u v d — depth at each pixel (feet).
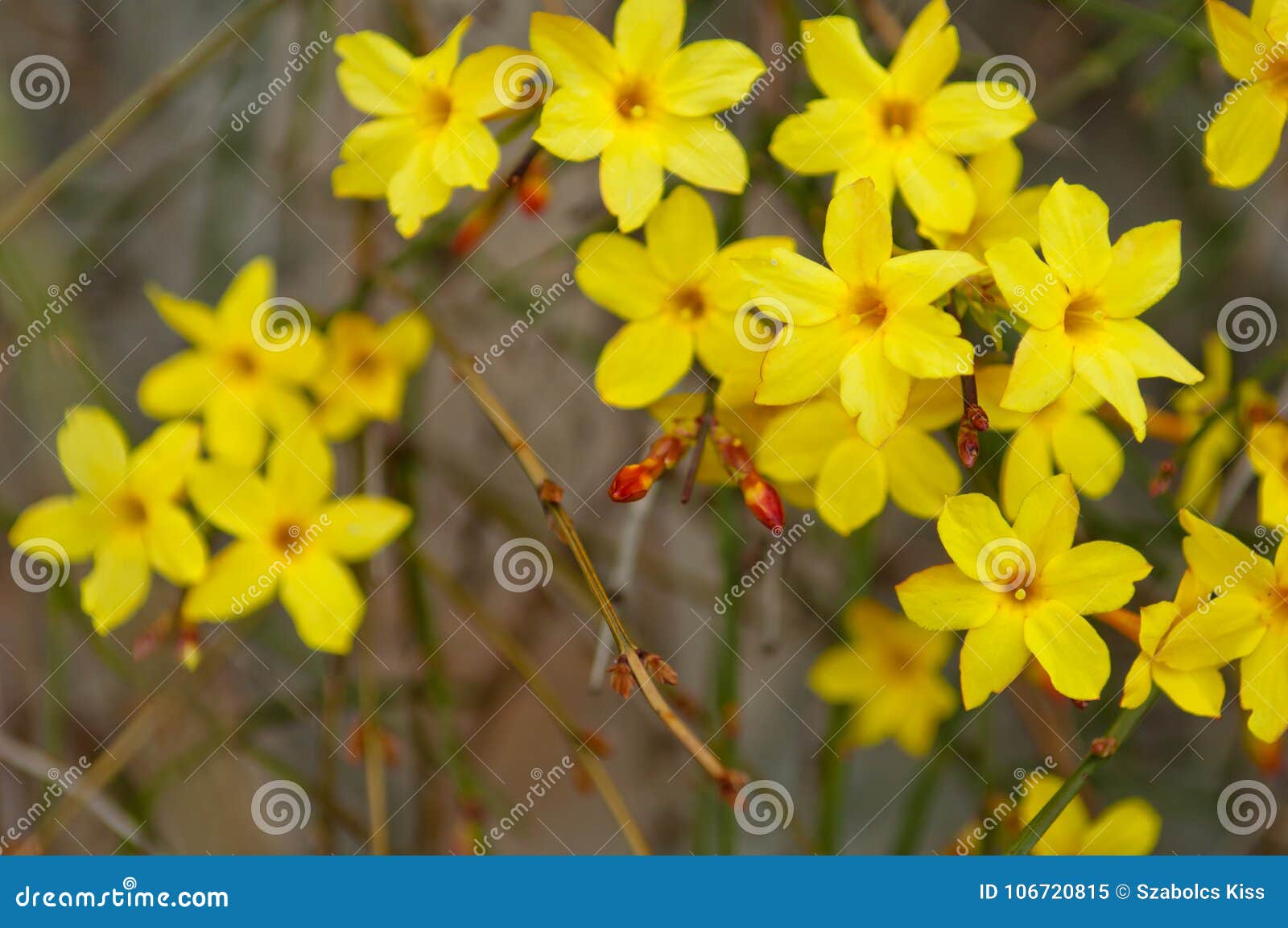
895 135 1.01
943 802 1.26
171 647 1.16
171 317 1.06
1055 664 0.98
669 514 1.23
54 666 1.14
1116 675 1.20
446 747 1.17
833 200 0.97
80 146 1.11
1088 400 0.99
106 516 1.05
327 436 1.08
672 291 1.01
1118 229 1.22
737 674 1.13
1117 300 0.98
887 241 0.97
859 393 0.97
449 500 1.23
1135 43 1.14
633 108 1.00
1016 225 1.03
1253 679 0.99
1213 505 1.09
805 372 0.97
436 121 1.01
